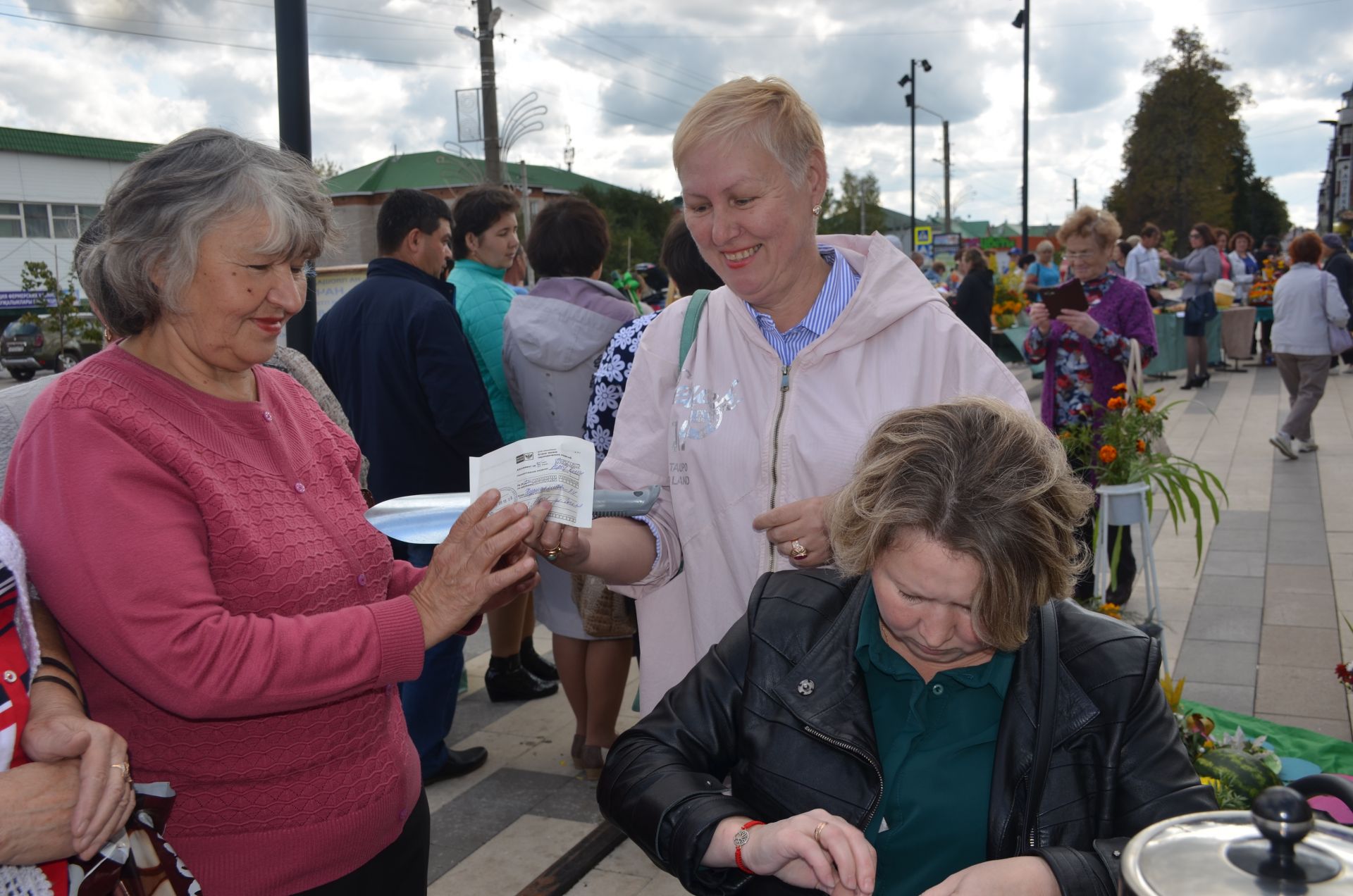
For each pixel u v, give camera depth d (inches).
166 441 55.1
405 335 134.1
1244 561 225.0
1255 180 2346.2
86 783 46.9
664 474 82.3
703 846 51.9
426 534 66.4
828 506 67.7
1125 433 163.6
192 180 53.6
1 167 1291.8
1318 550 230.5
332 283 217.8
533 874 116.0
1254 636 181.9
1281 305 328.8
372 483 139.6
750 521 76.4
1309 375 326.0
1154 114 1927.9
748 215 69.7
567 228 139.6
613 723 138.2
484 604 63.4
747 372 77.6
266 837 59.3
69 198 1359.5
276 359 102.8
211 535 56.5
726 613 79.0
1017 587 46.6
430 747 135.5
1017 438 48.8
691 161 69.9
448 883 114.5
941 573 47.0
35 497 52.4
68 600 50.8
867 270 74.1
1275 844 33.5
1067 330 181.5
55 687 51.6
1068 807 51.0
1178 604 200.2
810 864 47.5
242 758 57.9
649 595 84.8
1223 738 116.7
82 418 53.3
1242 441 362.0
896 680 55.0
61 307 818.2
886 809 53.7
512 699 168.2
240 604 57.7
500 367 156.6
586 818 128.3
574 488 64.0
